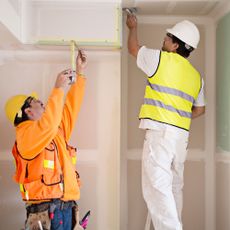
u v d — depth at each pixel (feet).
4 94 9.38
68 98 8.67
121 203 10.60
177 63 8.81
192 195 10.72
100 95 9.43
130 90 10.61
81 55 8.87
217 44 10.39
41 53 9.38
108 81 9.44
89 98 9.44
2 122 9.36
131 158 10.62
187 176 10.68
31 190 7.34
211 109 10.68
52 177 7.50
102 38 8.75
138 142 10.62
